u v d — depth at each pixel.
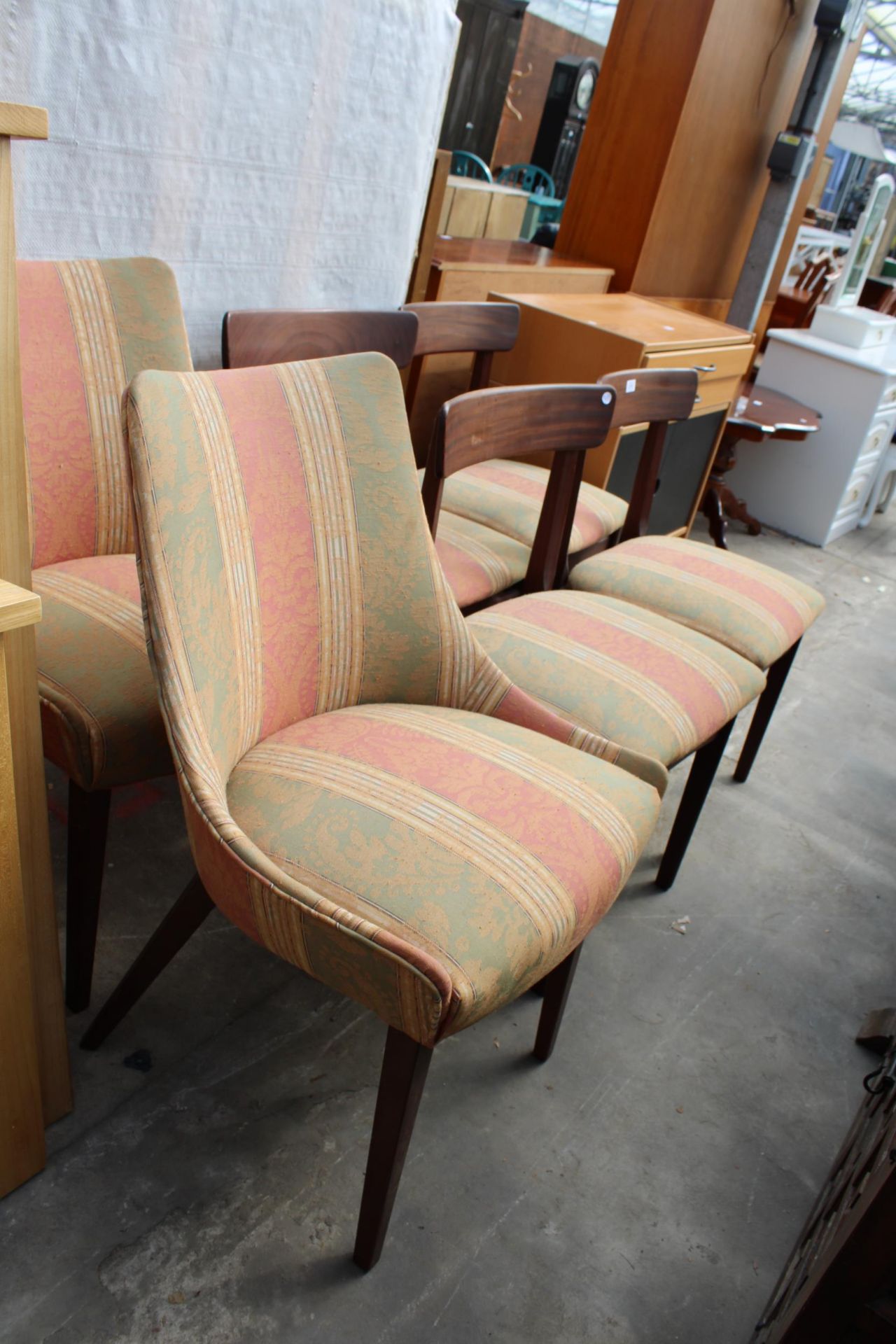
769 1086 1.53
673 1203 1.30
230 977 1.47
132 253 1.56
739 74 3.35
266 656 1.13
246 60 1.55
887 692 2.97
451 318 2.09
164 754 1.17
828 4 3.51
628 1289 1.18
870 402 3.81
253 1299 1.07
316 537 1.19
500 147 7.45
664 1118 1.42
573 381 2.52
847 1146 1.26
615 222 3.33
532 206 5.43
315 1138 1.26
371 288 2.02
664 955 1.74
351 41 1.69
